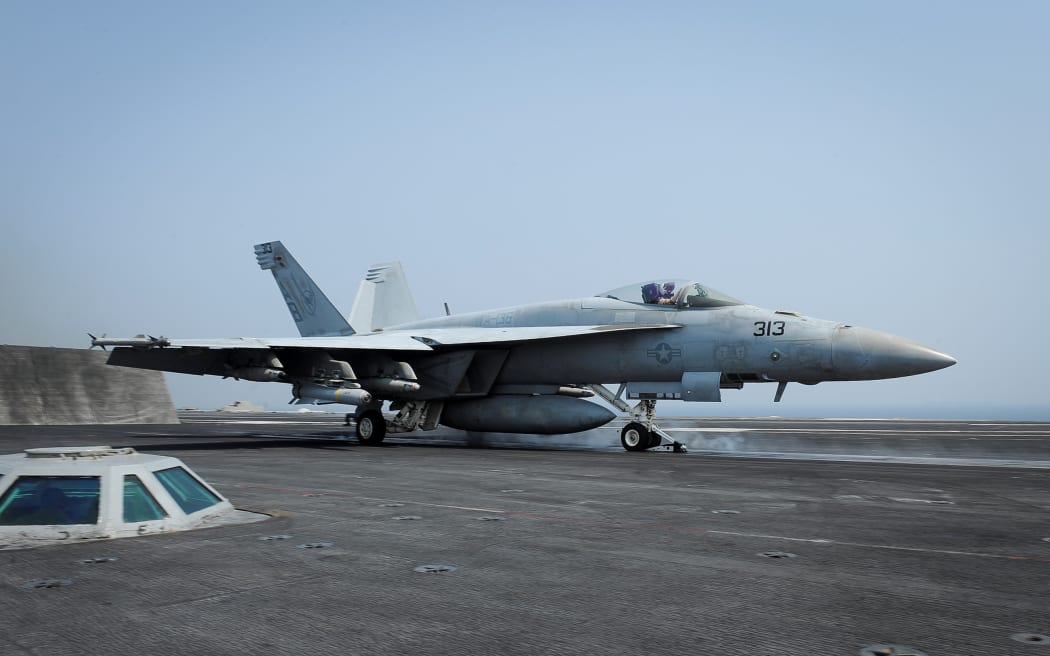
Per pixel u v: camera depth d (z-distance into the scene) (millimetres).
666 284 22578
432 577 6105
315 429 33875
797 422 54781
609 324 22984
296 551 6973
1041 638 4699
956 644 4578
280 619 4953
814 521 8977
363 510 9609
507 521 8852
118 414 37406
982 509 10078
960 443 27375
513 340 22484
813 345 20031
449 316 27562
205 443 22969
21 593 5461
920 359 19109
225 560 6543
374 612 5137
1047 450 24016
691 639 4656
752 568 6508
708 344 21375
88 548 6867
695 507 10070
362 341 22891
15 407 34125
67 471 7539
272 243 30906
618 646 4523
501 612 5176
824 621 5027
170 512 7844
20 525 7133
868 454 21891
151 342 19469
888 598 5582
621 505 10219
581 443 26359
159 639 4539
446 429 34406
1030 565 6676
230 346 20297
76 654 4277
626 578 6137
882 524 8789
